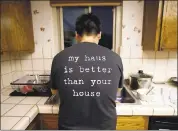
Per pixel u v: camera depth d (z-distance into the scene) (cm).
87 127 88
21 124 105
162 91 167
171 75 194
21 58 191
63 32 189
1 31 142
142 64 191
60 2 176
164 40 154
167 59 190
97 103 85
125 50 187
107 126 88
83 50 88
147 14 170
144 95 142
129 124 131
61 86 86
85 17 95
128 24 181
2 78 171
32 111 123
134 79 166
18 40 154
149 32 167
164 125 129
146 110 126
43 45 187
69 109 87
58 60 88
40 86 160
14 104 136
